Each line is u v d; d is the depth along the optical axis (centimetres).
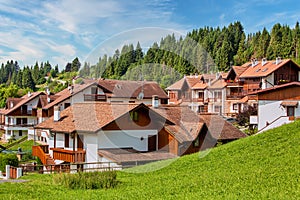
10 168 2077
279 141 2012
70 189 1376
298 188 1148
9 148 3994
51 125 2452
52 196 1226
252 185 1234
